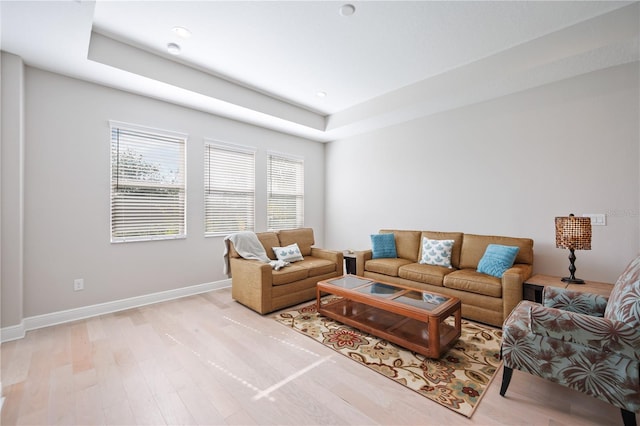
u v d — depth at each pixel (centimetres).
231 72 337
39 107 274
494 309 271
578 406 164
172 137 365
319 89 383
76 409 161
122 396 172
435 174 405
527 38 270
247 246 356
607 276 277
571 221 262
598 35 238
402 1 219
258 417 156
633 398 136
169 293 361
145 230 344
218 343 241
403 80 357
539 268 317
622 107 269
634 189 264
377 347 235
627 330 138
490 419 154
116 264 320
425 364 208
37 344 237
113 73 284
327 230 565
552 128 307
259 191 466
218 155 414
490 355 220
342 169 536
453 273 312
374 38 267
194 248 386
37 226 272
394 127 453
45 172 277
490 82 304
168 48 281
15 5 190
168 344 239
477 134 363
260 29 254
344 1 219
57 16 203
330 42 274
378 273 374
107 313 310
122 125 322
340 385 184
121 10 229
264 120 430
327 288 289
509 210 339
